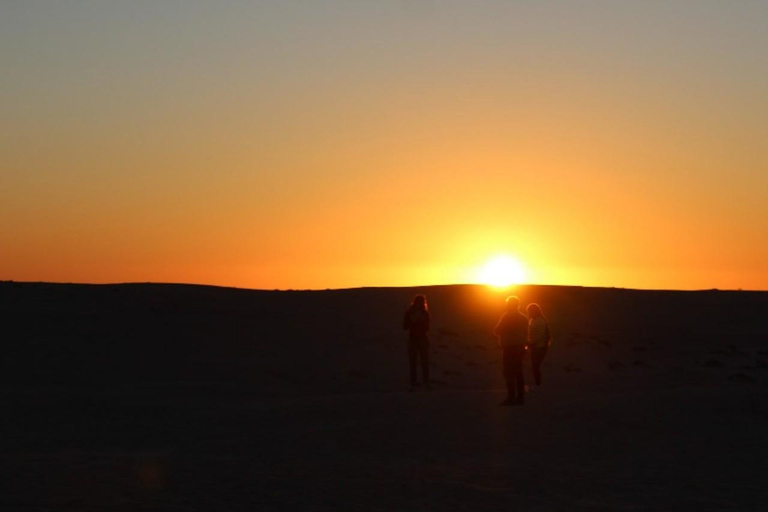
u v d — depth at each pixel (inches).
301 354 1317.7
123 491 445.7
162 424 697.0
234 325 1546.5
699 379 1117.1
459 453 547.8
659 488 452.1
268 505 416.8
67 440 629.9
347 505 417.1
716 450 552.1
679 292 2198.6
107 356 1219.9
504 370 709.9
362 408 711.1
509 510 408.5
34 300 1721.2
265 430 649.0
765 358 1403.8
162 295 1854.1
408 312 876.6
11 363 1135.6
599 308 1953.7
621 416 655.8
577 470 496.1
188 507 412.2
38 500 426.0
